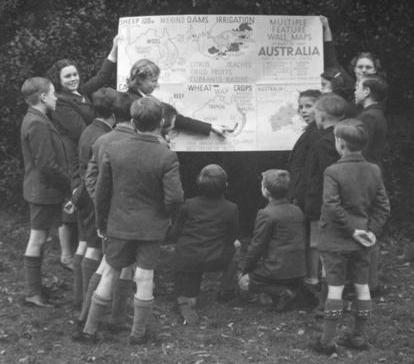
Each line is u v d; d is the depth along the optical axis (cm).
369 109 651
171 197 553
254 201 845
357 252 561
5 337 585
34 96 621
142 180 555
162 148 561
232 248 656
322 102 628
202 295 681
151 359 552
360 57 700
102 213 571
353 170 560
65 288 688
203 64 711
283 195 646
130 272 598
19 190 877
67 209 645
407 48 864
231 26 710
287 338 590
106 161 561
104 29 833
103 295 568
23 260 753
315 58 722
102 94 613
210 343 582
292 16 717
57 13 855
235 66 712
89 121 678
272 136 719
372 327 611
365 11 852
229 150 714
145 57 711
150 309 575
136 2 820
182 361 551
